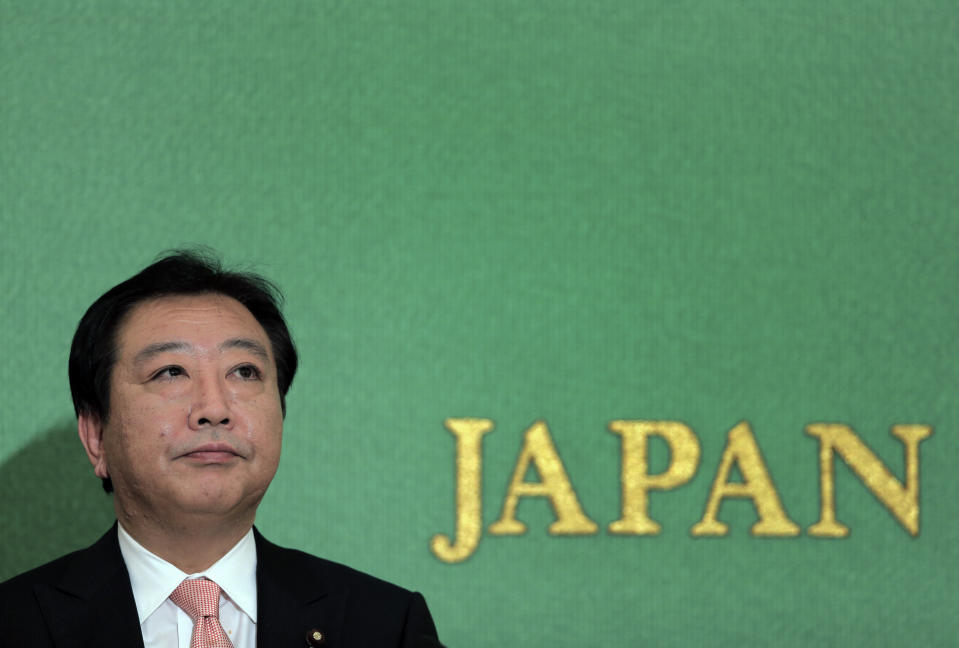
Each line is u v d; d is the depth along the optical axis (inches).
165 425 70.3
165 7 119.3
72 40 118.3
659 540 118.0
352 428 117.2
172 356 72.0
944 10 122.3
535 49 121.0
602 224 119.9
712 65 121.6
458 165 119.6
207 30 119.3
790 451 119.3
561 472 117.6
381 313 118.2
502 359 118.5
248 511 73.9
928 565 119.3
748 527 118.5
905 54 122.7
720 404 119.3
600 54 121.3
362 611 78.4
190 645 70.7
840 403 120.1
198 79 119.1
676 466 118.3
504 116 120.3
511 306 119.0
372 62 120.1
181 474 70.0
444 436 117.6
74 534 115.0
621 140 120.6
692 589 117.8
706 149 121.1
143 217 117.7
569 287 119.3
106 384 73.2
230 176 118.5
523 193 119.7
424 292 118.6
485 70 120.5
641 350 119.3
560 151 120.3
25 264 116.3
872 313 121.1
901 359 120.9
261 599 74.5
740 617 117.7
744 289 120.3
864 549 119.2
